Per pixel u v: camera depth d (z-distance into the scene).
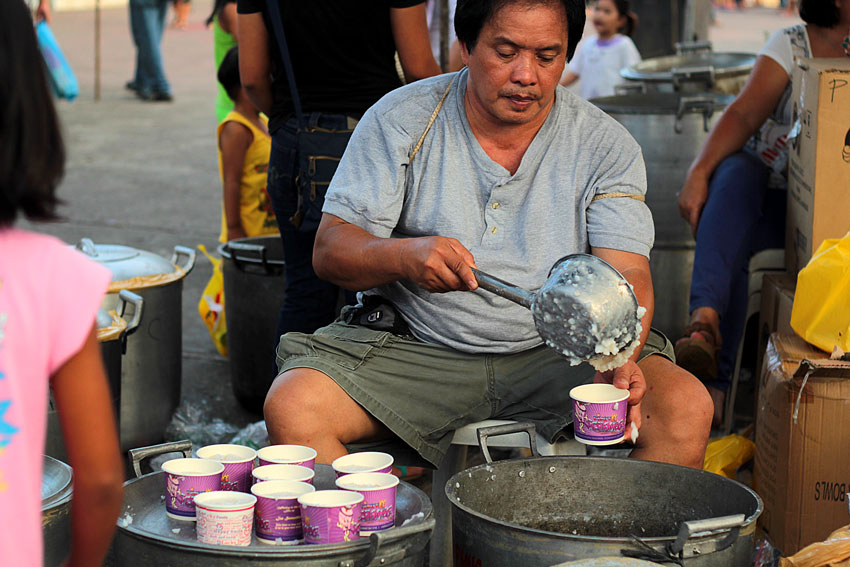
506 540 1.67
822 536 2.37
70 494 1.75
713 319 3.20
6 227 1.25
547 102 2.22
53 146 1.24
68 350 1.27
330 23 2.88
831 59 2.92
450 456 2.39
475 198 2.31
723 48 15.59
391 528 1.70
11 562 1.21
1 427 1.20
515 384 2.31
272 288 3.44
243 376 3.57
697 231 3.38
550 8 2.10
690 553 1.61
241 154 4.02
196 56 16.23
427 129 2.31
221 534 1.64
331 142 2.95
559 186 2.31
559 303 1.83
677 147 3.73
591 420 2.00
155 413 3.27
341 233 2.25
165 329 3.27
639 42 7.09
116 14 22.67
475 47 2.17
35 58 1.21
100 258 3.22
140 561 1.65
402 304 2.36
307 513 1.66
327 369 2.19
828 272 2.43
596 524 2.03
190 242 5.95
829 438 2.34
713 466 2.76
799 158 2.93
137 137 9.33
